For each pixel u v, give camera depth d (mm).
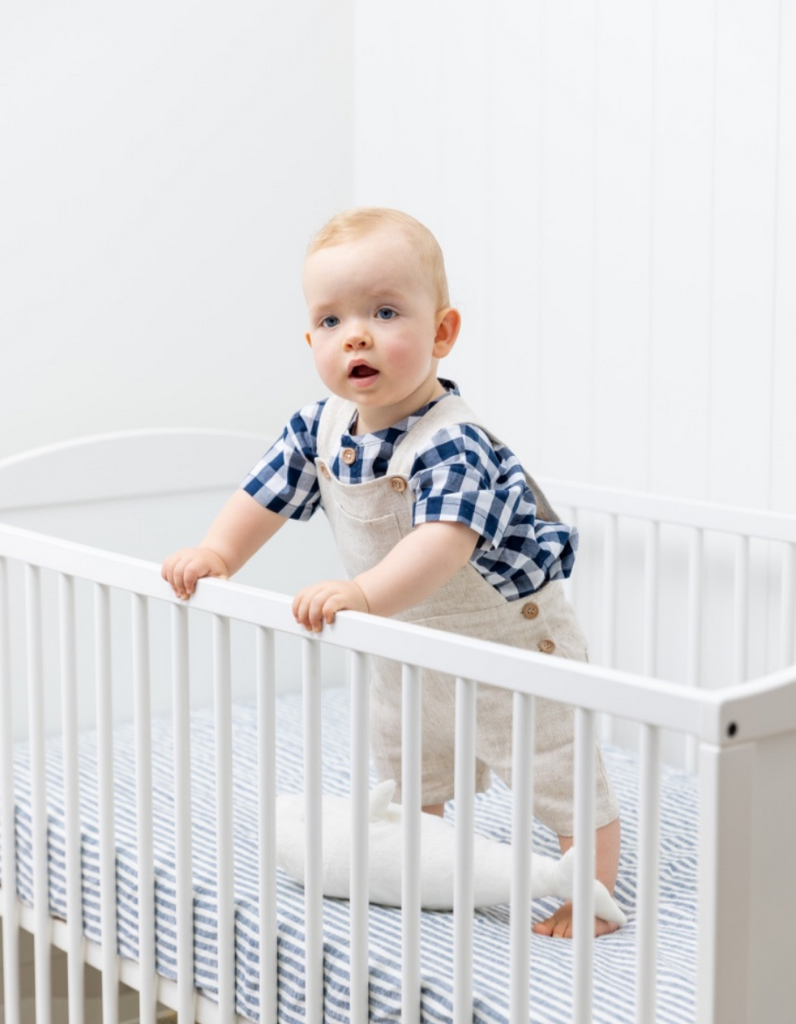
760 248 1948
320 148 2490
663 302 2084
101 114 2268
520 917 1171
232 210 2404
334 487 1543
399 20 2438
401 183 2471
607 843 1580
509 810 1857
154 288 2340
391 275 1420
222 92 2375
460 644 1169
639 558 2160
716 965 1041
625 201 2121
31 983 2123
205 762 2055
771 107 1914
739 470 2008
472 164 2350
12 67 2189
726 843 1030
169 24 2316
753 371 1976
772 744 1065
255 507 1604
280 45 2428
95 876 1671
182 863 1506
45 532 2174
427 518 1389
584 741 1093
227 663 1411
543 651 1589
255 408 2459
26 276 2227
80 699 2246
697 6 1994
